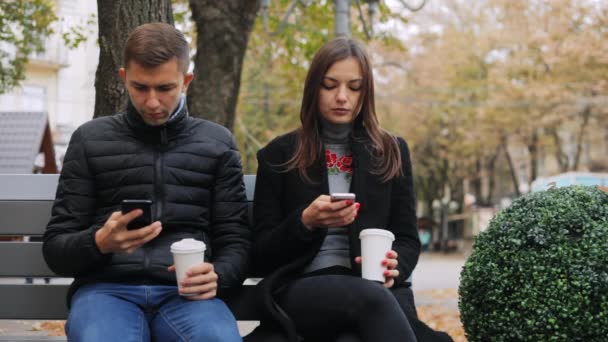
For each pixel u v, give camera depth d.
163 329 2.96
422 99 35.94
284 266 3.20
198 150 3.29
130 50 3.05
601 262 2.88
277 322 2.98
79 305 2.92
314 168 3.41
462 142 37.44
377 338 2.81
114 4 4.73
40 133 18.58
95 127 3.25
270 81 24.02
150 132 3.22
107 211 3.19
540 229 2.98
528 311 2.93
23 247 3.61
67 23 14.88
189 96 8.75
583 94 30.22
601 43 26.97
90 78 32.25
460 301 3.22
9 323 6.64
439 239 53.69
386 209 3.41
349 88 3.40
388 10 13.84
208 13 8.62
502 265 3.03
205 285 2.95
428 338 3.05
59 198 3.19
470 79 34.75
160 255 3.13
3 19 14.35
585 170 34.72
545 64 29.94
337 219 3.03
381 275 3.11
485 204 44.88
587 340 2.88
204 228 3.28
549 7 27.59
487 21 33.47
